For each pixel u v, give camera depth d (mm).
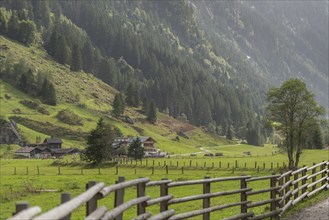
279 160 113688
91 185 8852
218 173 83688
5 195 42812
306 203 24344
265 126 88188
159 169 97562
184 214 13922
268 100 86750
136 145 130125
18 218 4816
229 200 32938
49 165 120562
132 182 11031
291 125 84062
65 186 53906
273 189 20219
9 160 147750
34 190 48250
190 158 138625
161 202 13188
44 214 5402
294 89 83000
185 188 48156
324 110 84188
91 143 114438
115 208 9609
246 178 18328
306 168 26281
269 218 20125
